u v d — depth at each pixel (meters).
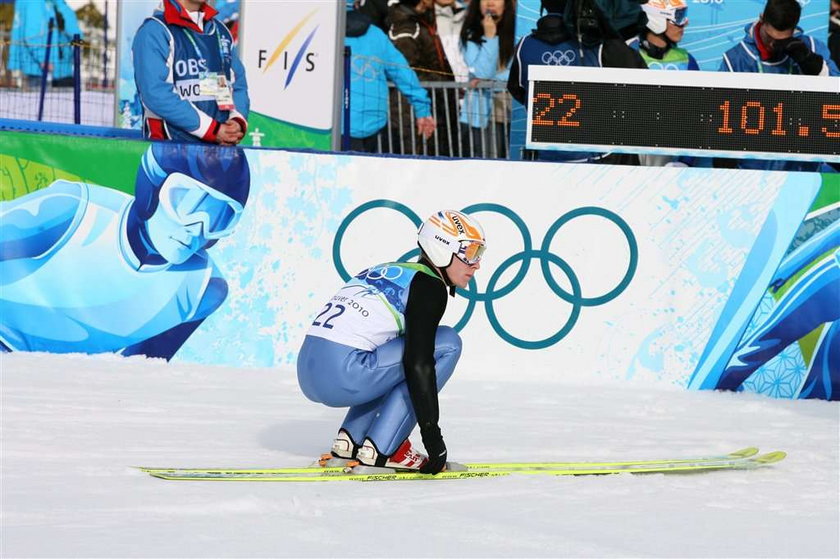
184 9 20.30
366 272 11.89
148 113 20.73
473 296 20.05
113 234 20.11
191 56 20.38
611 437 14.62
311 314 20.14
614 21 25.17
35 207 20.06
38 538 8.37
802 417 17.14
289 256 20.16
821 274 19.44
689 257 19.70
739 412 17.41
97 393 16.45
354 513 9.58
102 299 20.14
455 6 29.41
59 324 20.16
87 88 41.12
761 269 19.55
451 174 20.08
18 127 22.56
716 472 12.19
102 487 10.38
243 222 20.14
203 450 12.77
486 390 18.41
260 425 14.66
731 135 20.02
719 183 19.62
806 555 8.52
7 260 20.11
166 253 20.09
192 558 7.90
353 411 11.86
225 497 10.06
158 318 20.14
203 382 18.12
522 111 28.06
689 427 15.75
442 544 8.52
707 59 27.47
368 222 20.14
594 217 19.91
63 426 13.78
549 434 14.71
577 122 20.27
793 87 19.89
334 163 20.12
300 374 11.69
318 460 12.04
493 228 20.03
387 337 11.46
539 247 19.95
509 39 29.53
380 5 29.16
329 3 25.83
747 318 19.59
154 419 14.68
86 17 42.81
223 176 20.08
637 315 19.83
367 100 29.20
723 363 19.66
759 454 13.56
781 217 19.50
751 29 25.78
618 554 8.34
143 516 9.25
